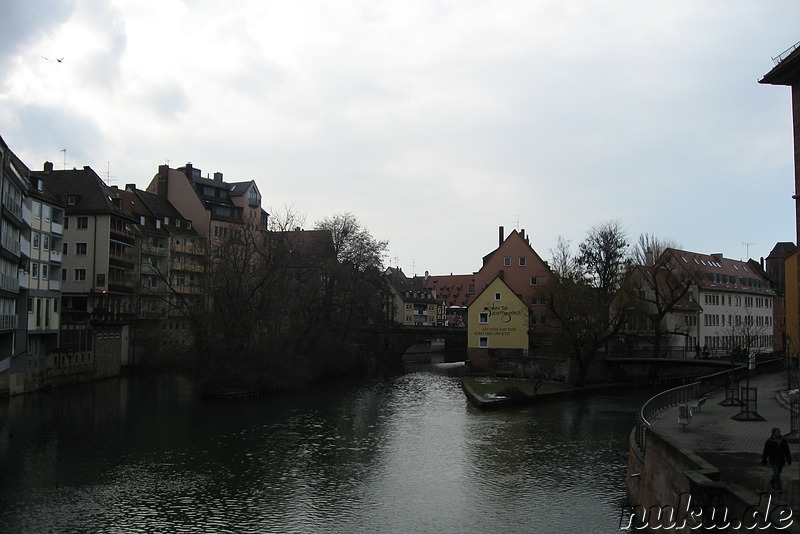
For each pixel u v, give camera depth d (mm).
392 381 65875
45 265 51938
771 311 108312
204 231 85188
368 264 74000
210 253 56000
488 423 39906
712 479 14461
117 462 29594
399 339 86312
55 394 49156
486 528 21328
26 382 48469
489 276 81812
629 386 59938
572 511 22812
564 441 34375
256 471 28312
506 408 46250
